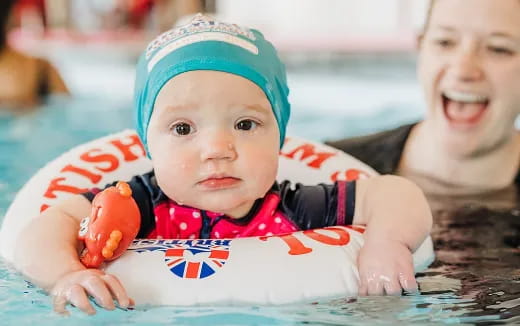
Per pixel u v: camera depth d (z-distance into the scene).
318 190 1.91
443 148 2.81
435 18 2.76
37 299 1.52
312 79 6.00
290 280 1.56
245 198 1.65
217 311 1.48
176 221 1.81
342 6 7.66
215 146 1.59
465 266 1.85
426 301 1.55
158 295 1.52
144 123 1.75
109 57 7.23
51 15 8.79
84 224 1.61
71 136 3.86
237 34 1.75
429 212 1.80
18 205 1.93
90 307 1.44
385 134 3.07
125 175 2.10
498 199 2.67
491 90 2.68
